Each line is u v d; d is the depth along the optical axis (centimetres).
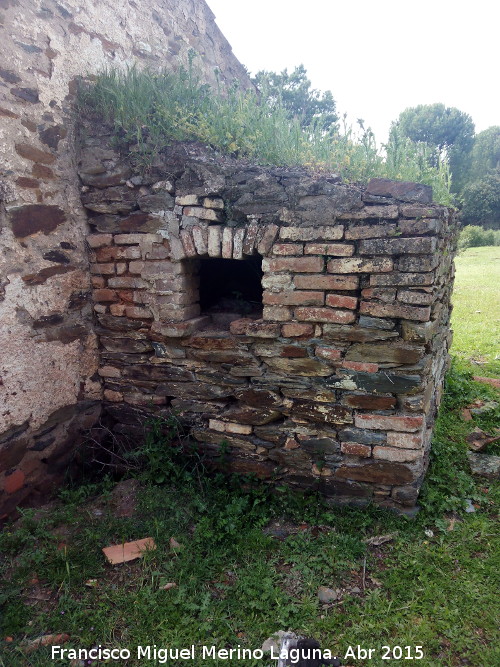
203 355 313
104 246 324
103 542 268
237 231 283
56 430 319
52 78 296
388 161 356
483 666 201
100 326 344
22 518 278
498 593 237
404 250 247
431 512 295
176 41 473
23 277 282
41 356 300
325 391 286
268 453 312
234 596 236
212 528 280
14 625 215
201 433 328
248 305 357
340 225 260
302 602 233
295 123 392
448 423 418
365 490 292
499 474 346
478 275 1353
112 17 362
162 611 225
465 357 636
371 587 244
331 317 271
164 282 312
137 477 322
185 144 304
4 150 264
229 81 615
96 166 311
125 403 352
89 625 219
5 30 262
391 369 268
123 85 334
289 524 293
